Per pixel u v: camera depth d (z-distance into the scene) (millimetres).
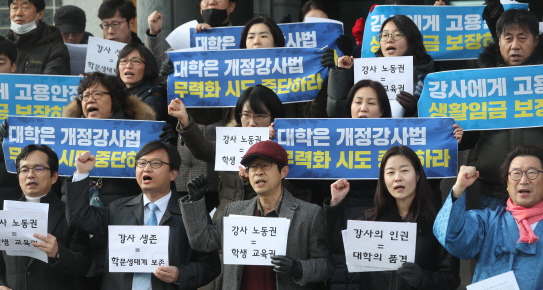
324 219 9508
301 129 11453
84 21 16844
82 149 12227
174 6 19500
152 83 13414
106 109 12336
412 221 9383
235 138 11367
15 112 13438
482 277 9016
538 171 8867
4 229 9883
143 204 10305
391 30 12789
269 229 9258
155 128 12266
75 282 11000
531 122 11641
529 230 8750
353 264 9148
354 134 11367
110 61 14859
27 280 10273
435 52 13906
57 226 10414
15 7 14719
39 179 10531
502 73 11773
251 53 13008
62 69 14781
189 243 9930
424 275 8820
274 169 9594
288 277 9320
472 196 12367
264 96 11523
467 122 11859
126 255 9617
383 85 12320
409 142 11289
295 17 21094
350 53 14188
